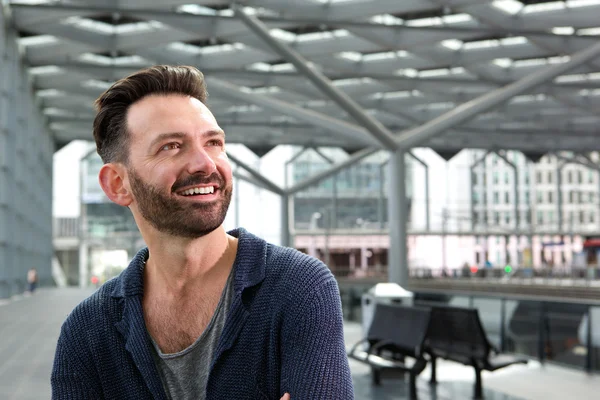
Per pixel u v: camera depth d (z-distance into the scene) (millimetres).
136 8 21281
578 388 7984
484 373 9031
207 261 1222
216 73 29438
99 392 1282
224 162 1190
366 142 21438
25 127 28641
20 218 28844
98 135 1236
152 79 1188
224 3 20484
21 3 22219
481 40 27000
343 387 1119
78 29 24391
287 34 26156
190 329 1240
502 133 46219
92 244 48938
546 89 34125
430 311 7480
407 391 7875
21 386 7820
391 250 20969
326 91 20641
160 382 1221
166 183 1134
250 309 1181
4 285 24641
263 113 41531
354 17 21734
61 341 1297
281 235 39469
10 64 23469
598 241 46125
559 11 22453
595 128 45969
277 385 1179
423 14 23656
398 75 31000
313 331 1142
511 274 46688
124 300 1263
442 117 21125
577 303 9336
